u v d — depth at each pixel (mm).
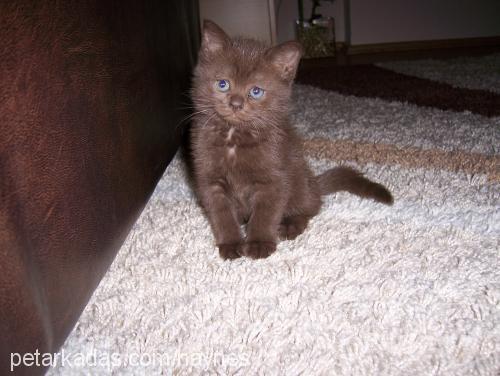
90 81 313
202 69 439
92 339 303
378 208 465
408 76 1074
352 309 321
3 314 215
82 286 296
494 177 526
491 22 1490
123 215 368
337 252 386
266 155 423
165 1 508
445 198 481
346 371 277
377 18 1488
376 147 630
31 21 243
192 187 533
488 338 297
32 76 242
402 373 275
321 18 1493
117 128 358
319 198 478
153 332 306
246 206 460
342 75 1141
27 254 230
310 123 746
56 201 263
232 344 296
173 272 369
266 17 930
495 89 906
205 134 432
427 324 307
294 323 311
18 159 228
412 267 367
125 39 381
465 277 353
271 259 389
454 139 644
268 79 426
